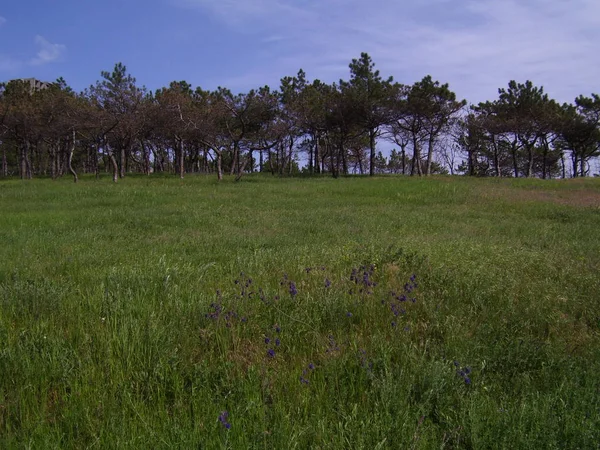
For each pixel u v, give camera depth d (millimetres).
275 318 4570
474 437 2750
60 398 3223
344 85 40531
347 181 29766
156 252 7883
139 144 56188
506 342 4102
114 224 11594
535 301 5133
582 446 2713
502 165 62312
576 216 14977
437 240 9391
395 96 39375
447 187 23734
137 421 2910
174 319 4422
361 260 6848
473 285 5617
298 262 6863
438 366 3420
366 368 3500
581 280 6039
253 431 2807
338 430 2814
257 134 39406
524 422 2850
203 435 2764
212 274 6324
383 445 2670
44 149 55031
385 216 13992
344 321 4566
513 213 15984
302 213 14367
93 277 5961
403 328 4340
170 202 17641
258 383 3340
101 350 3785
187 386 3443
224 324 4340
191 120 33125
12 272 6188
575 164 49094
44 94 40406
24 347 3760
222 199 18609
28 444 2666
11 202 17703
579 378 3496
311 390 3324
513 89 44719
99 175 43625
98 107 34625
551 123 43375
